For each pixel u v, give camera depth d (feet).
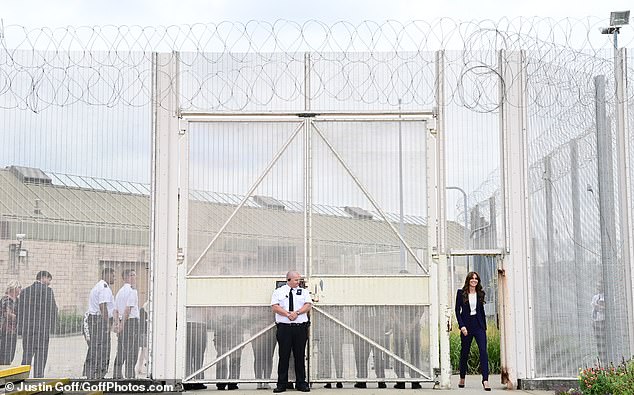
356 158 40.50
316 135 40.65
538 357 39.70
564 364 39.73
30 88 40.04
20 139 39.81
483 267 62.69
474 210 40.22
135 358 39.14
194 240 40.06
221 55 40.52
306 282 40.01
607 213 40.45
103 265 39.45
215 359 39.55
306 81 40.50
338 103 40.42
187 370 39.50
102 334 39.09
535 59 40.73
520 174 40.29
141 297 39.45
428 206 40.19
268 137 40.68
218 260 40.04
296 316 38.73
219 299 39.83
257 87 40.45
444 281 39.86
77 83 40.14
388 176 40.45
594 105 40.93
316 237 40.24
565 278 40.09
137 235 39.75
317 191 40.45
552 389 39.45
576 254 40.27
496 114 40.50
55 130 39.93
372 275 39.93
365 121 40.63
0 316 38.96
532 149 40.45
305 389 38.63
